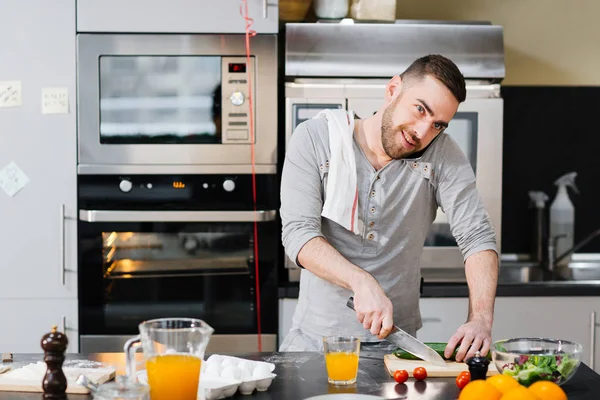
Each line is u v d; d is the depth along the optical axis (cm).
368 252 240
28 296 342
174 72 337
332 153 234
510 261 410
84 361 202
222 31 337
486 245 238
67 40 337
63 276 341
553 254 394
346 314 237
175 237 341
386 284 242
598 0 406
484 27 345
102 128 338
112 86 337
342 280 212
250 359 209
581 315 347
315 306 241
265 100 339
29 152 340
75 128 340
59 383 167
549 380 177
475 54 345
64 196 341
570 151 411
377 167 241
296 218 229
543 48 407
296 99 342
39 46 337
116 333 343
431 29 344
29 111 339
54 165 340
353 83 346
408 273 246
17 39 337
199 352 160
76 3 336
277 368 201
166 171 338
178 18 336
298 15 364
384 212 239
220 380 178
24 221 341
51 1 336
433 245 353
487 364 178
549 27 407
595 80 409
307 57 341
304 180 233
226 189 340
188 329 159
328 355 186
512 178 410
